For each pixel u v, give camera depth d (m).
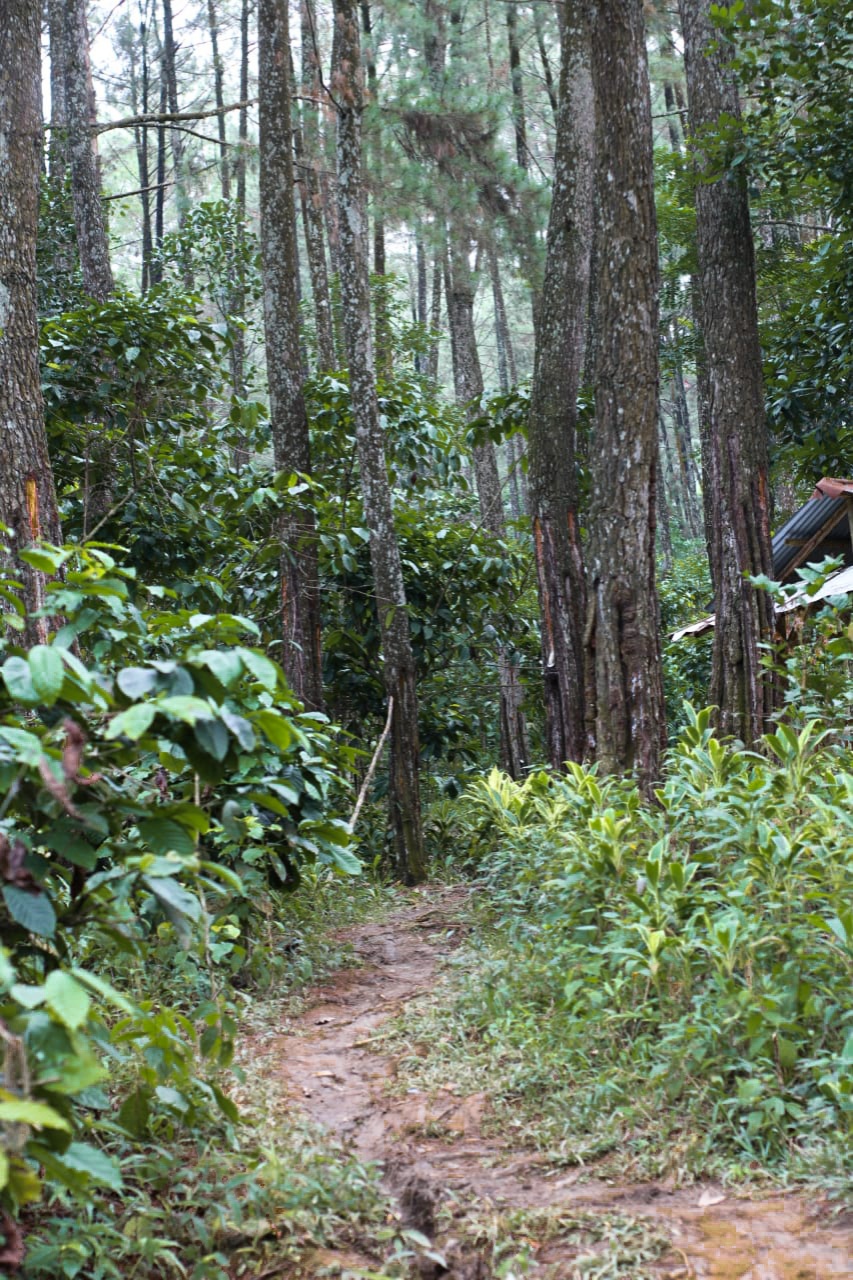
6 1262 1.94
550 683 8.30
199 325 8.43
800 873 4.21
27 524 5.27
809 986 3.74
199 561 8.62
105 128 11.43
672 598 18.69
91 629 3.75
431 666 10.37
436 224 16.47
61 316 8.12
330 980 5.84
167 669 2.46
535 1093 3.93
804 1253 2.78
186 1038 4.48
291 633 8.61
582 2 7.60
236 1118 3.11
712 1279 2.71
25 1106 1.62
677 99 24.61
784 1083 3.60
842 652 6.39
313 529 8.76
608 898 4.91
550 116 24.80
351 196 8.77
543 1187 3.30
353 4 8.79
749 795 4.59
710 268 9.37
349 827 4.10
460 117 16.05
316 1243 3.05
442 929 6.83
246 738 2.44
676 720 14.75
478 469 14.70
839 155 9.39
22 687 2.33
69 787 2.34
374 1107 4.05
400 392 10.48
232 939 5.37
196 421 9.04
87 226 11.36
